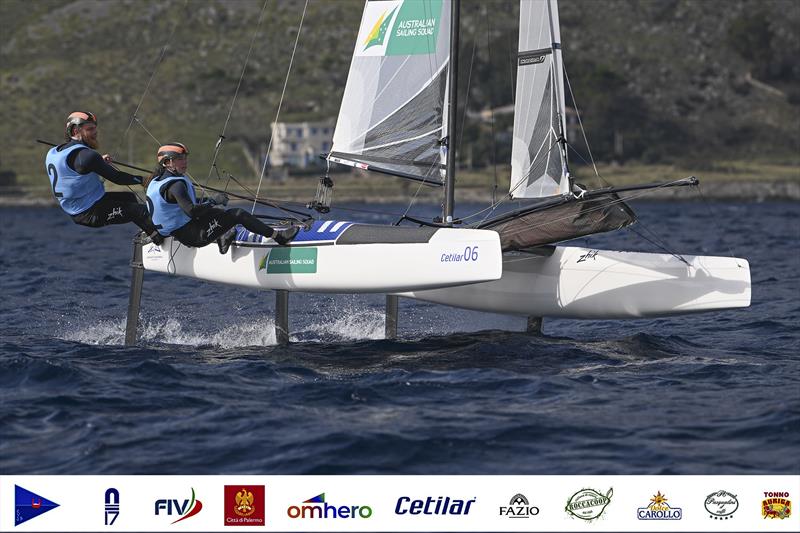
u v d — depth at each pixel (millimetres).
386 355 34781
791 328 42094
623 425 25516
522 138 37562
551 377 31016
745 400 28094
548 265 37469
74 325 43344
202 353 35438
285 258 36250
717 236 110875
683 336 40094
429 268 33531
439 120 36438
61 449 23641
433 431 24797
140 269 38781
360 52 37156
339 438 24078
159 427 25219
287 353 35281
